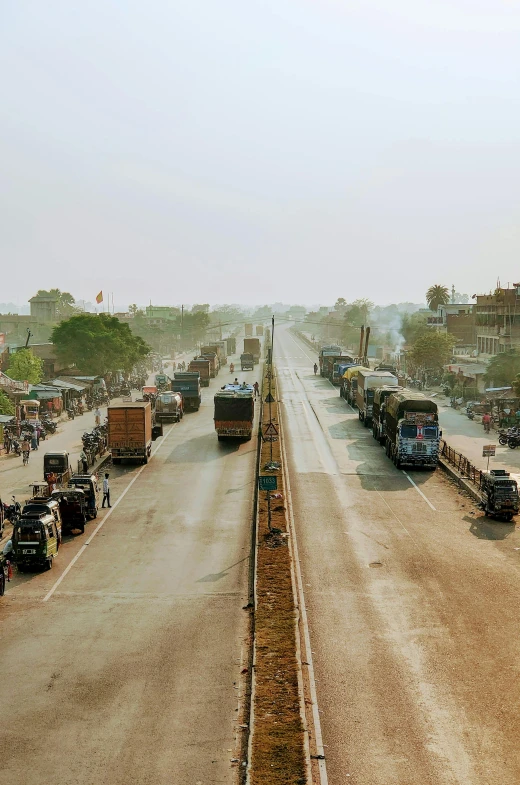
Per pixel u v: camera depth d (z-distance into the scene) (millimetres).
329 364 124312
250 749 19422
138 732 20781
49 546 34500
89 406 92375
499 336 108125
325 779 18312
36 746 20156
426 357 118438
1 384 81375
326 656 25047
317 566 34062
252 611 29344
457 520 41844
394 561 34750
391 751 19547
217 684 23484
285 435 70500
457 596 30375
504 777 18422
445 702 22047
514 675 23688
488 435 70312
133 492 49281
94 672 24406
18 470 56031
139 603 30391
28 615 29297
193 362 116250
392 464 57250
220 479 52562
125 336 116188
